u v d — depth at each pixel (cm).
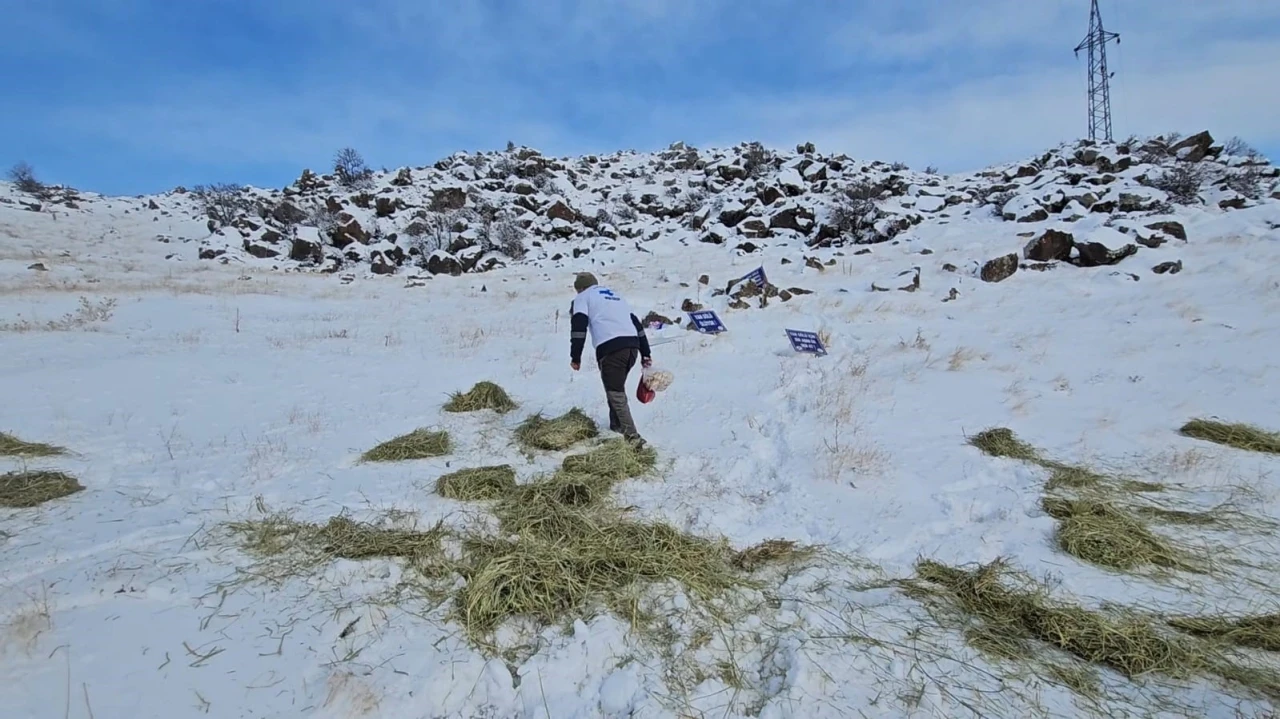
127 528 375
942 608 317
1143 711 253
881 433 583
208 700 242
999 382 753
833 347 967
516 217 3278
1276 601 323
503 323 1361
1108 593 328
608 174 4453
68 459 505
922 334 1045
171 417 639
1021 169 3172
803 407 669
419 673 264
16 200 3425
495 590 315
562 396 724
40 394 705
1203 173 2573
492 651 283
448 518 403
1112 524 387
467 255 2720
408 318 1509
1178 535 392
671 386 765
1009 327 1086
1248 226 1717
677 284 1920
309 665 266
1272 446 537
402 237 3003
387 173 4309
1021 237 2056
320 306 1702
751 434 589
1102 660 282
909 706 252
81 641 270
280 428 609
